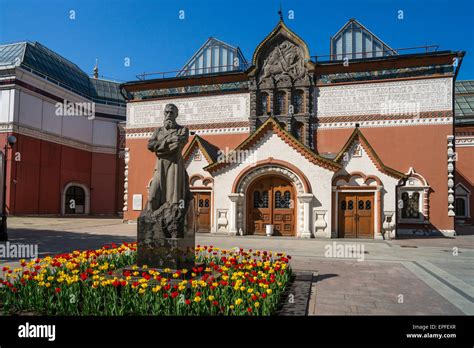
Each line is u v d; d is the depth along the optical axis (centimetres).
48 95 3956
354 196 2316
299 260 1421
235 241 2036
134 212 3175
